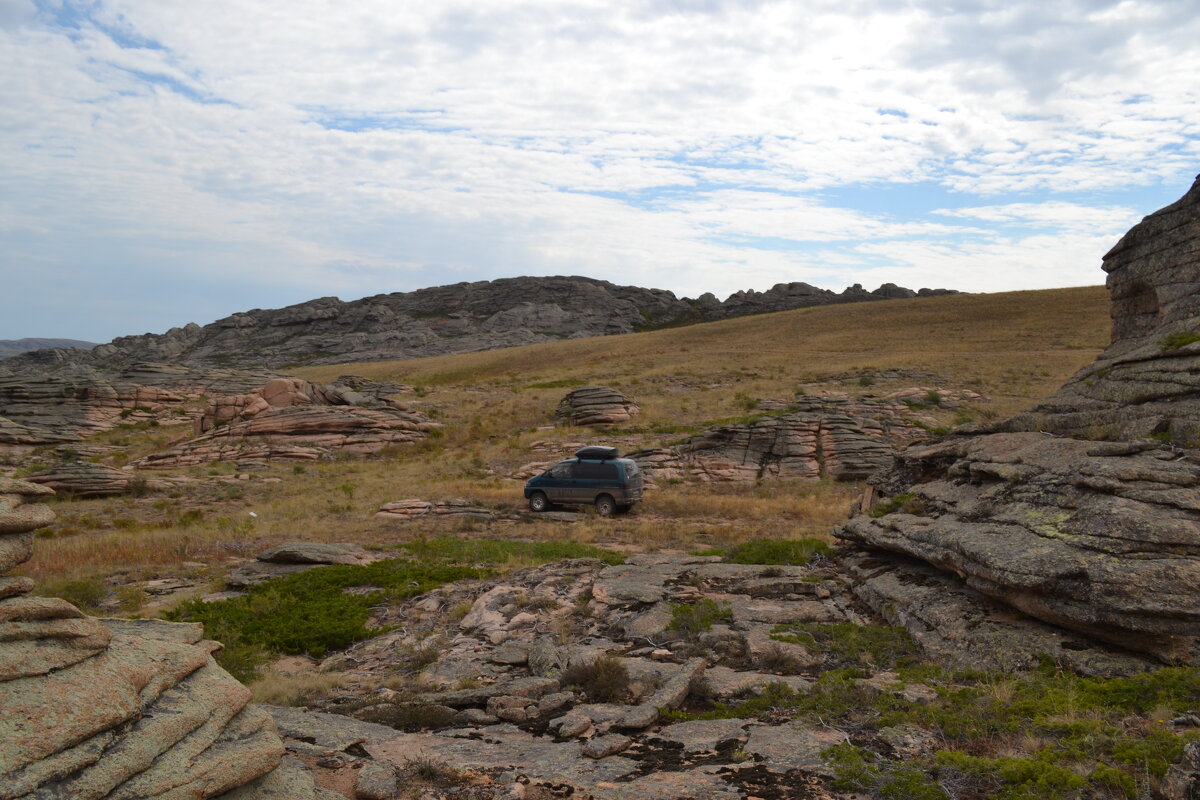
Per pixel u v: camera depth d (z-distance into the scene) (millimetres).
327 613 12352
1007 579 8227
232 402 44531
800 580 12742
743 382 52719
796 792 5152
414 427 40562
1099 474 9023
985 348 61438
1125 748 5430
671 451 32219
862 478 29672
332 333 158500
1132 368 12961
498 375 78750
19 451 40094
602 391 42781
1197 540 7547
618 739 6301
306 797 4508
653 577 13289
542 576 13695
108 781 3484
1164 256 14859
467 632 11078
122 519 23875
